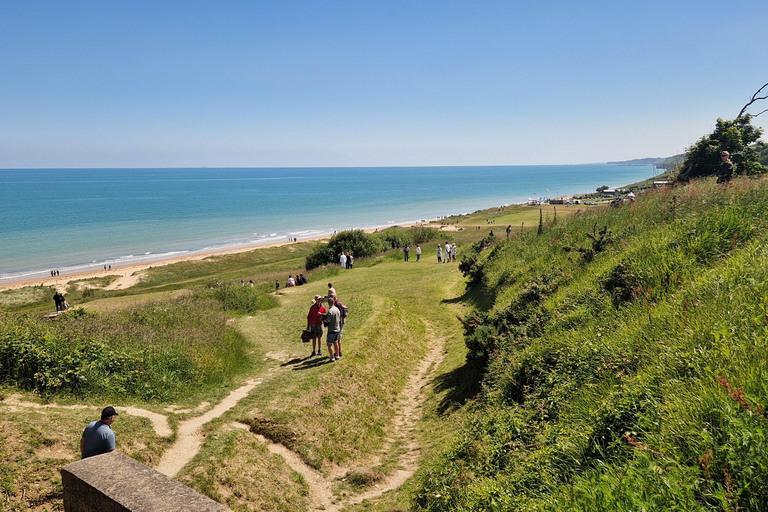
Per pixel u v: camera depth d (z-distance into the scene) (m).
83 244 77.19
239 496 7.81
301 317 19.03
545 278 13.33
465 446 7.80
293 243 71.44
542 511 4.50
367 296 21.73
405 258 39.84
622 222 14.68
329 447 9.80
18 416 7.98
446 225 81.69
